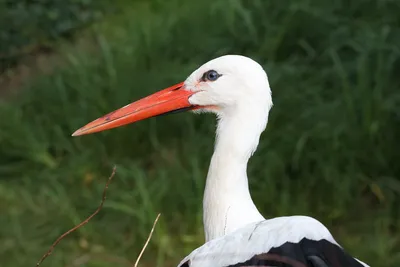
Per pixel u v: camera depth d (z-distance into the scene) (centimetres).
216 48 1227
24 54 1422
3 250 996
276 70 1133
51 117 1204
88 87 1215
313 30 1195
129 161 1119
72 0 1519
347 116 1045
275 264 496
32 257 980
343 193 990
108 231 1006
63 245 997
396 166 1013
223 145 643
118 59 1280
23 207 1073
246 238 525
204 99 662
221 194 636
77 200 1062
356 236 953
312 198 1004
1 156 1161
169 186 1045
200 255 535
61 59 1397
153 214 981
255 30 1219
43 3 1497
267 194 1003
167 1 1496
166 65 1230
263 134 1065
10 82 1355
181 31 1305
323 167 1011
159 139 1151
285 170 1035
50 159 1141
